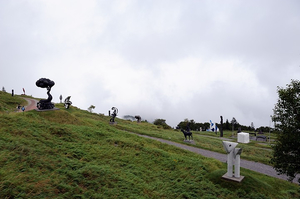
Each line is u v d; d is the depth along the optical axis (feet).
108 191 37.65
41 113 82.53
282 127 39.78
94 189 37.73
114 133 84.99
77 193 34.91
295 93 38.52
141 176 48.14
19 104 173.58
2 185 31.07
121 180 43.14
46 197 31.40
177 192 42.91
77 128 75.00
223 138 152.15
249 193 43.24
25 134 55.77
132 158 58.03
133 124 150.10
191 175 51.24
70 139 62.64
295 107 38.24
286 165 40.29
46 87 89.20
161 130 142.00
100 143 65.82
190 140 99.55
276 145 41.93
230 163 48.29
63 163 44.24
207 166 57.82
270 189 47.62
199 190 43.65
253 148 103.96
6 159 39.37
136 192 39.78
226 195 42.52
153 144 79.15
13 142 47.52
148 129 134.82
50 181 35.76
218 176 49.39
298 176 66.39
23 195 30.14
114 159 55.42
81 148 57.21
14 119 65.82
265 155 94.02
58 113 86.89
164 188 44.19
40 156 44.62
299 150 38.24
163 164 57.36
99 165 49.03
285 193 48.06
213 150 87.40
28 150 45.21
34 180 34.91
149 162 57.11
